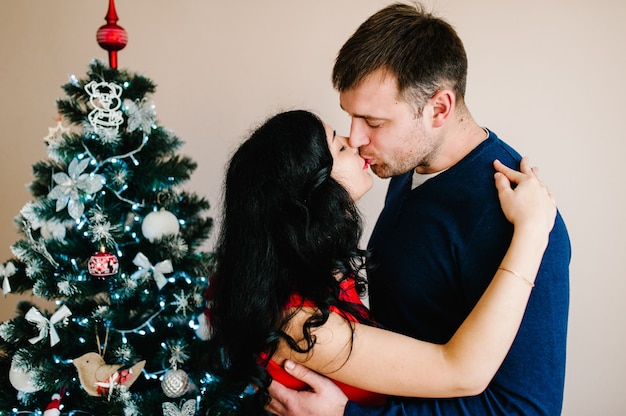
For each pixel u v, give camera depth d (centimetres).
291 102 198
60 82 214
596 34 173
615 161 178
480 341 100
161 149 138
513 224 105
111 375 132
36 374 129
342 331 106
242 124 203
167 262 132
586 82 176
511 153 120
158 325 142
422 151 118
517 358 105
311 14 192
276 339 108
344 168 120
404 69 110
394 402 114
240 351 114
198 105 204
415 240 120
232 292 113
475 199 112
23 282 140
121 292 136
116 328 138
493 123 184
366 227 202
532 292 105
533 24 177
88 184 129
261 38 196
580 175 181
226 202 118
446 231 114
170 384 134
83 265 139
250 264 111
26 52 214
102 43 139
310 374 112
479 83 183
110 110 129
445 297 117
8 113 220
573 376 192
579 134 179
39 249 134
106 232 130
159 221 134
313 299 107
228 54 200
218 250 121
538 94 180
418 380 103
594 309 187
